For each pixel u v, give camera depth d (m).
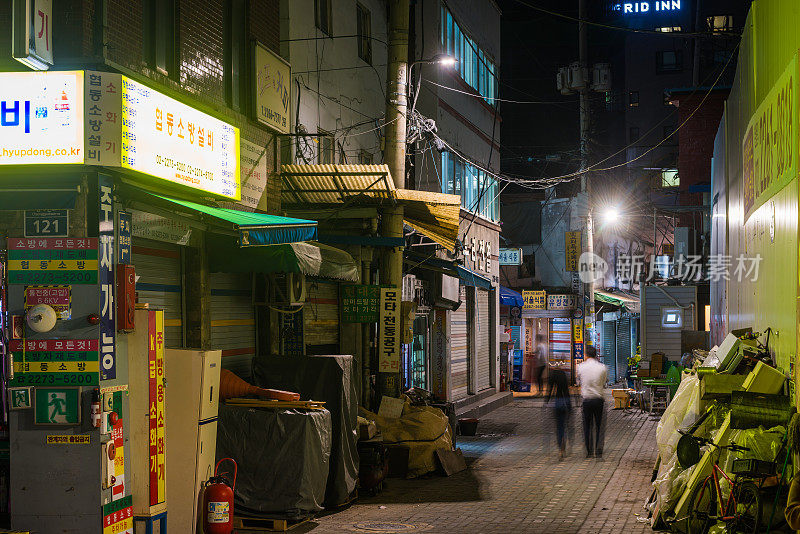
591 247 29.69
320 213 14.83
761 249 10.89
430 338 21.83
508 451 15.90
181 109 8.91
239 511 9.52
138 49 8.41
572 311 33.00
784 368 8.40
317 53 15.35
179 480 8.33
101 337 7.27
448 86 22.42
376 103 18.86
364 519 9.95
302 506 9.49
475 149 25.64
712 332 22.80
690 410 9.94
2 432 7.50
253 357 11.56
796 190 7.68
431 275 20.12
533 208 37.00
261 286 12.30
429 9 21.39
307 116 14.80
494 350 27.39
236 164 10.58
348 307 14.50
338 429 10.70
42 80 7.43
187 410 8.38
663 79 52.56
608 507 10.54
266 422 9.62
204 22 10.09
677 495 8.98
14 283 7.32
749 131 12.57
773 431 7.71
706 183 31.53
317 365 10.88
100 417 7.21
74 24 7.55
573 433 18.64
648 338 28.09
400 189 14.20
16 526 7.24
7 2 7.52
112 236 7.59
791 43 8.32
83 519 7.19
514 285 37.09
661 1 52.69
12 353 7.26
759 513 6.96
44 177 7.44
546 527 9.38
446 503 10.94
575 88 29.98
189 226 9.37
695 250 28.36
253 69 11.27
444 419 13.84
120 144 7.46
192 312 10.41
